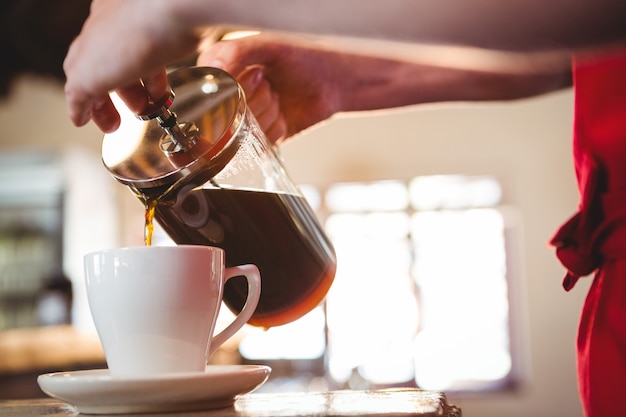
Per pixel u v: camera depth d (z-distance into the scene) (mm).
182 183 675
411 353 5492
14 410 702
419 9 430
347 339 5547
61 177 5184
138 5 494
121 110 710
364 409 591
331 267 771
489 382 5426
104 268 646
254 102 869
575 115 781
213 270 662
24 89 5934
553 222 5531
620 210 750
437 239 5594
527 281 5484
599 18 406
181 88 715
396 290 5578
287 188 759
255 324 752
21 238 5191
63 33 3074
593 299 782
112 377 604
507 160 5625
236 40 864
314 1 448
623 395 739
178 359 651
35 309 5121
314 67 919
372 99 990
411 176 5707
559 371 5371
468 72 966
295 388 4922
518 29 418
